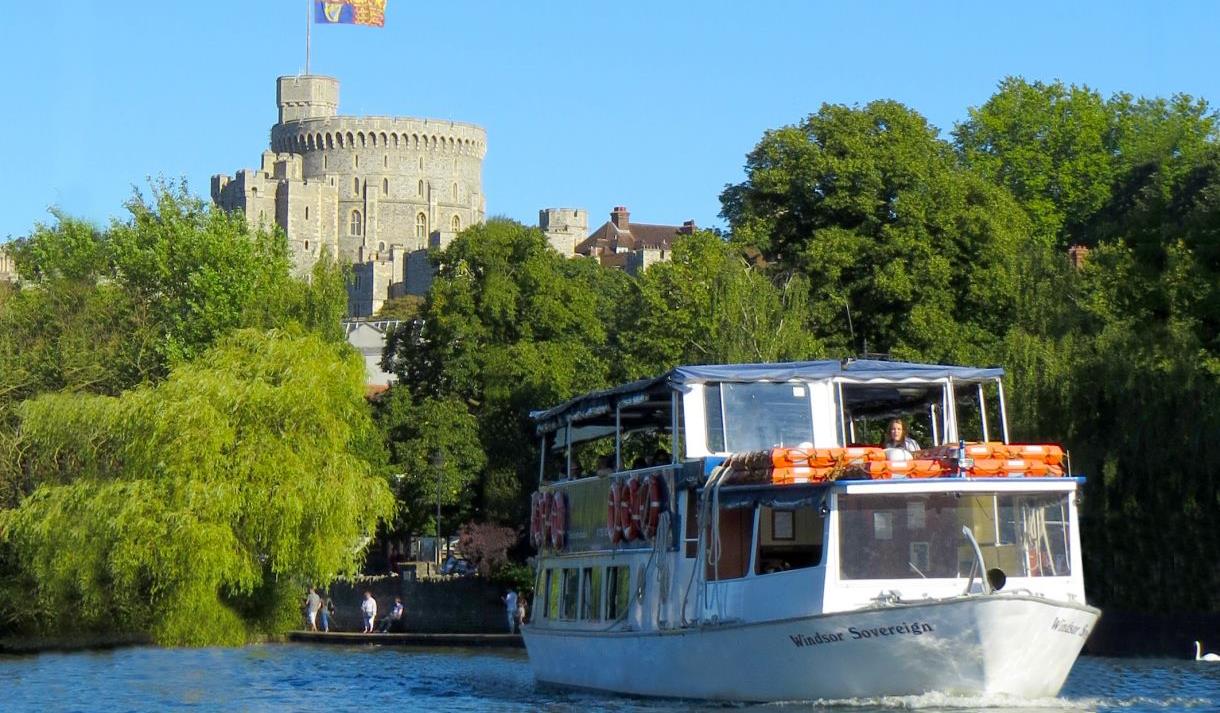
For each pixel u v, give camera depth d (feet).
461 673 277.44
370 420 375.25
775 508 179.52
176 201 497.05
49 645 347.36
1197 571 299.58
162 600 333.21
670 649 189.57
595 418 221.46
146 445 334.65
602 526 211.41
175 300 469.16
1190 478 302.66
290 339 364.17
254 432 343.05
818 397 189.26
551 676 229.04
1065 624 165.58
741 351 359.46
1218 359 352.49
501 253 519.19
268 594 376.27
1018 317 360.07
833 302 390.83
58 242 474.90
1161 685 228.02
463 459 476.13
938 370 190.29
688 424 188.03
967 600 161.89
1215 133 609.83
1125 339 328.49
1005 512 170.30
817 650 168.86
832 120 422.41
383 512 354.13
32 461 351.46
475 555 454.81
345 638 380.17
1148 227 426.10
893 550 168.35
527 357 486.38
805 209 420.77
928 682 165.78
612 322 627.46
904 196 401.70
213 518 329.93
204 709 217.77
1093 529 310.86
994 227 399.65
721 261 394.73
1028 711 167.22
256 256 489.26
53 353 378.53
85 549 327.67
